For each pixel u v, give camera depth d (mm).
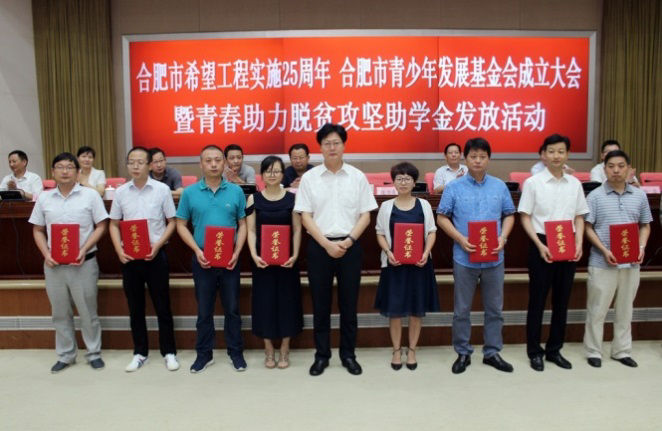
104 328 2848
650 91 5105
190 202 2461
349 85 5070
